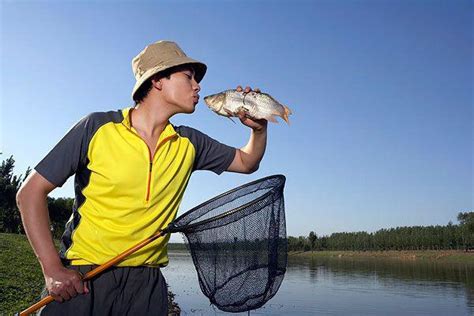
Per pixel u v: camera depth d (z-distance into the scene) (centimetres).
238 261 330
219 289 330
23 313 277
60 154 268
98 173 274
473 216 13975
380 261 10938
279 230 337
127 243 277
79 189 284
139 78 291
